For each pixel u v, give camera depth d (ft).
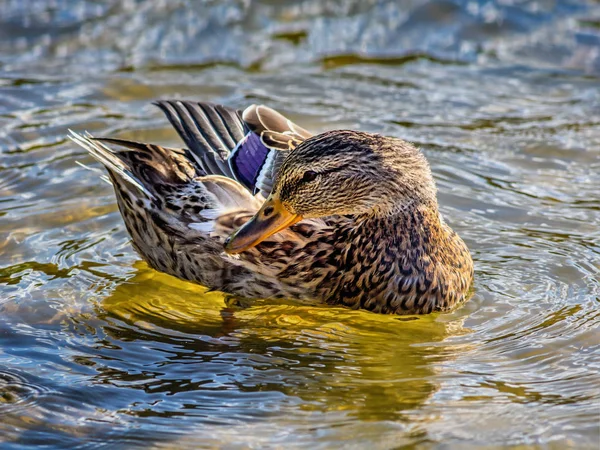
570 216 42.11
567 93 54.80
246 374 31.30
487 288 37.27
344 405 29.30
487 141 49.06
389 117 51.37
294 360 32.27
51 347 32.81
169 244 37.04
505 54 59.16
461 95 54.39
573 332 33.55
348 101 53.16
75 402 29.58
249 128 38.27
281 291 36.58
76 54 57.67
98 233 40.88
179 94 53.21
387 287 36.01
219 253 36.22
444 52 59.36
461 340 33.63
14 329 33.86
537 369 31.27
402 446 27.12
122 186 37.14
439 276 36.01
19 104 51.37
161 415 28.89
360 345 33.42
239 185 36.14
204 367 31.76
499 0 62.54
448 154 47.55
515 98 54.13
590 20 61.82
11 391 30.07
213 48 58.75
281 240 36.04
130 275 38.24
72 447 27.50
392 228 36.11
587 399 29.30
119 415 28.91
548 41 59.98
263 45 59.16
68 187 43.96
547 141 49.06
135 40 59.06
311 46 59.36
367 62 58.29
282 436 27.73
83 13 60.90
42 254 39.01
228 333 34.35
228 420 28.58
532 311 35.35
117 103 52.08
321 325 35.22
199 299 37.09
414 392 29.96
